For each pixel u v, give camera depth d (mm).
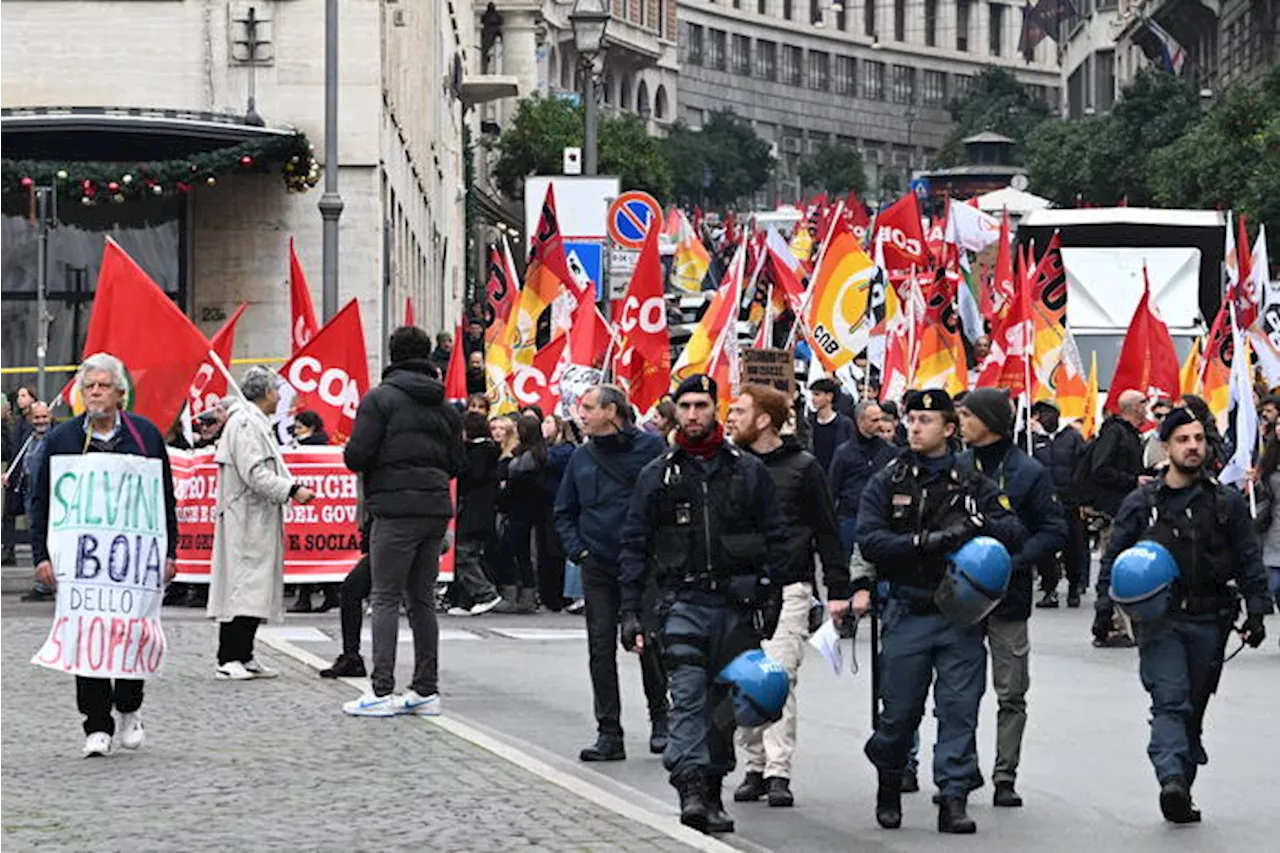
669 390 31891
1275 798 16234
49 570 16688
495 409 33156
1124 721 20000
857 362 39875
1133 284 49750
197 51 41719
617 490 17344
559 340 33031
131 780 15398
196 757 16438
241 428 21359
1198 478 15734
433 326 64875
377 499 18953
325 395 29375
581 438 31766
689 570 14578
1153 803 16031
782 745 15953
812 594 16250
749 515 14633
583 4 51500
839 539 15695
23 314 41906
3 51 41781
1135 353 33969
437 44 65938
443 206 70188
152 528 16672
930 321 35125
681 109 199750
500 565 30891
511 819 13797
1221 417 36531
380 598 18922
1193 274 49844
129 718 16781
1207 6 125875
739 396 15961
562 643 26297
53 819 13867
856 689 22109
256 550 21391
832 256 33812
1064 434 33125
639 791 15969
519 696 21234
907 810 15766
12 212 41375
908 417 15094
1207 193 81250
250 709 19156
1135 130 115812
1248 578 15727
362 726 18125
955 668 14938
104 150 40219
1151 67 131875
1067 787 16656
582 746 18281
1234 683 22766
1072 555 32062
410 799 14539
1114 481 29594
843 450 26375
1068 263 49906
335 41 38031
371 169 41938
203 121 39719
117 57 41750
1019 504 15539
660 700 17750
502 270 38281
